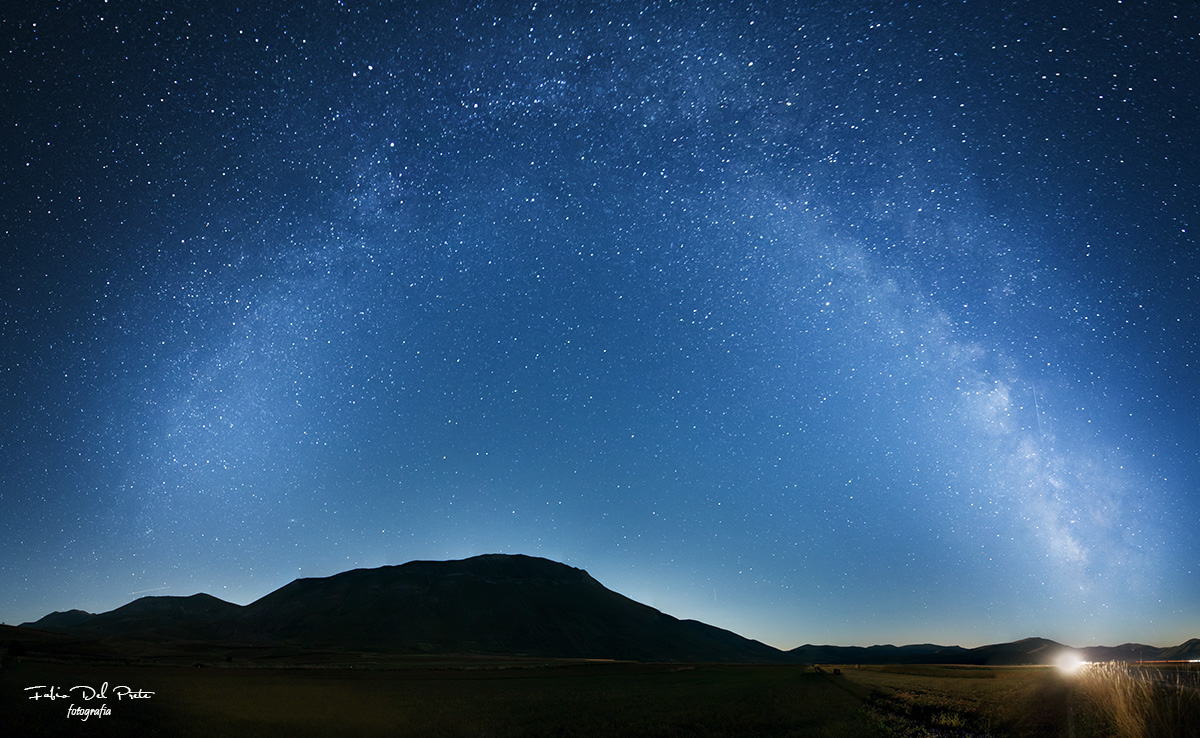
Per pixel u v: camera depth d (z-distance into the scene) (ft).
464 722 103.24
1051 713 91.30
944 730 93.76
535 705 130.11
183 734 84.58
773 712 118.73
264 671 231.09
